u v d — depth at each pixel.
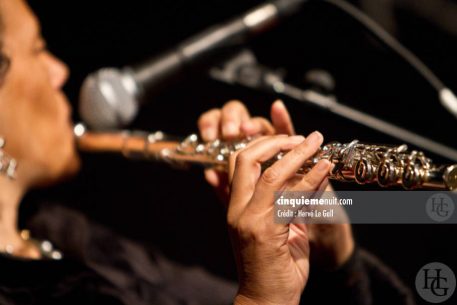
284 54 7.09
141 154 4.26
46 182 4.45
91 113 4.58
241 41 4.63
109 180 6.80
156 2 7.11
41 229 4.80
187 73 4.63
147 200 6.83
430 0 7.14
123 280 4.70
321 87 4.49
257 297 2.75
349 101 6.90
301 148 2.67
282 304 2.74
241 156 2.81
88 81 4.62
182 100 6.86
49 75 4.43
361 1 7.03
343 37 6.84
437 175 2.41
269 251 2.70
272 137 2.89
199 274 5.02
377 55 6.75
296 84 6.97
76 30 6.83
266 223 2.67
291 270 2.77
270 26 4.68
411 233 6.23
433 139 6.51
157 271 4.92
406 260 6.19
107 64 6.94
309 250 3.42
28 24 4.32
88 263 4.71
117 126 4.64
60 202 6.64
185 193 6.84
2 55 4.11
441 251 6.14
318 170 2.65
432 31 7.10
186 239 6.77
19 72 4.19
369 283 3.88
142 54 7.03
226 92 6.57
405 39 7.16
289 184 2.88
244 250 2.73
